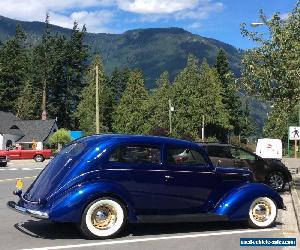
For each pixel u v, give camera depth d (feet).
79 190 30.17
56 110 328.70
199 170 33.53
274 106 62.23
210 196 33.81
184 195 32.99
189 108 291.17
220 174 34.14
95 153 30.96
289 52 58.95
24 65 331.36
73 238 31.07
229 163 55.36
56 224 35.58
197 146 33.94
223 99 318.45
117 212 31.14
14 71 324.19
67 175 30.55
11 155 152.87
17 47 339.57
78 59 343.87
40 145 216.54
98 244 29.53
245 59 62.85
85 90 312.71
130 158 31.65
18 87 323.98
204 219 33.19
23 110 307.58
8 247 28.55
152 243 30.09
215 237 32.09
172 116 287.07
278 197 35.35
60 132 215.51
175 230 34.17
